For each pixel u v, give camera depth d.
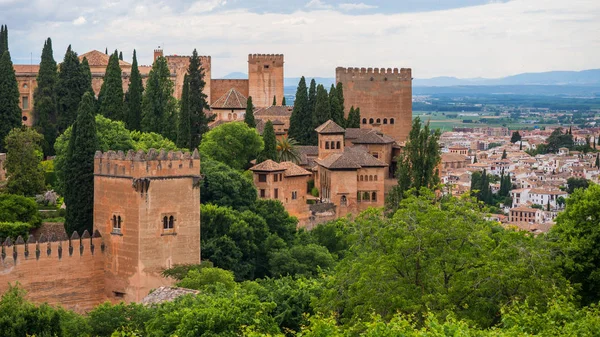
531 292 147.25
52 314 167.00
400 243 152.50
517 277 148.25
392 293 148.12
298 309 166.75
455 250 154.00
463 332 118.38
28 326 163.50
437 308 144.25
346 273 161.50
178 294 183.75
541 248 161.25
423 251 153.88
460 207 171.25
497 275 147.62
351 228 179.88
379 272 151.00
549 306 140.00
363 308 147.12
